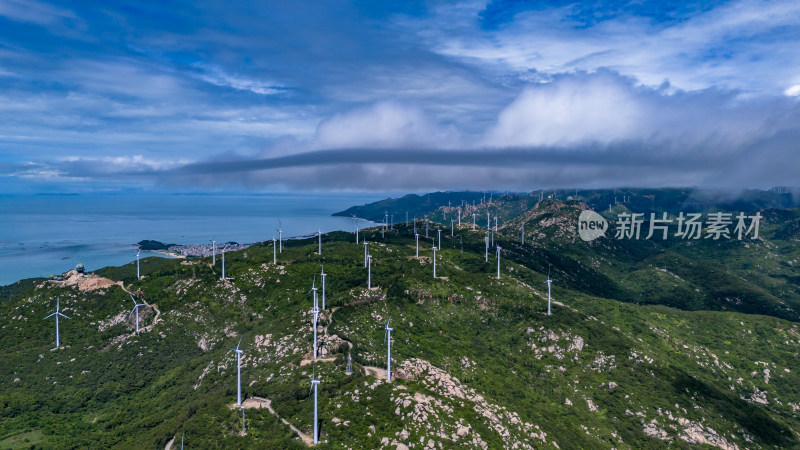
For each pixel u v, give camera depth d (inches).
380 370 4665.4
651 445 4985.2
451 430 3572.8
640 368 6102.4
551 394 5684.1
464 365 5856.3
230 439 3705.7
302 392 4170.8
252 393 4458.7
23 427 4906.5
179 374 5974.4
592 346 6540.4
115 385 5940.0
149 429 4507.9
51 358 6515.8
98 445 4367.6
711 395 5880.9
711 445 5093.5
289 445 3464.6
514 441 3767.2
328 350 5088.6
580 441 4436.5
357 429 3572.8
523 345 6697.8
